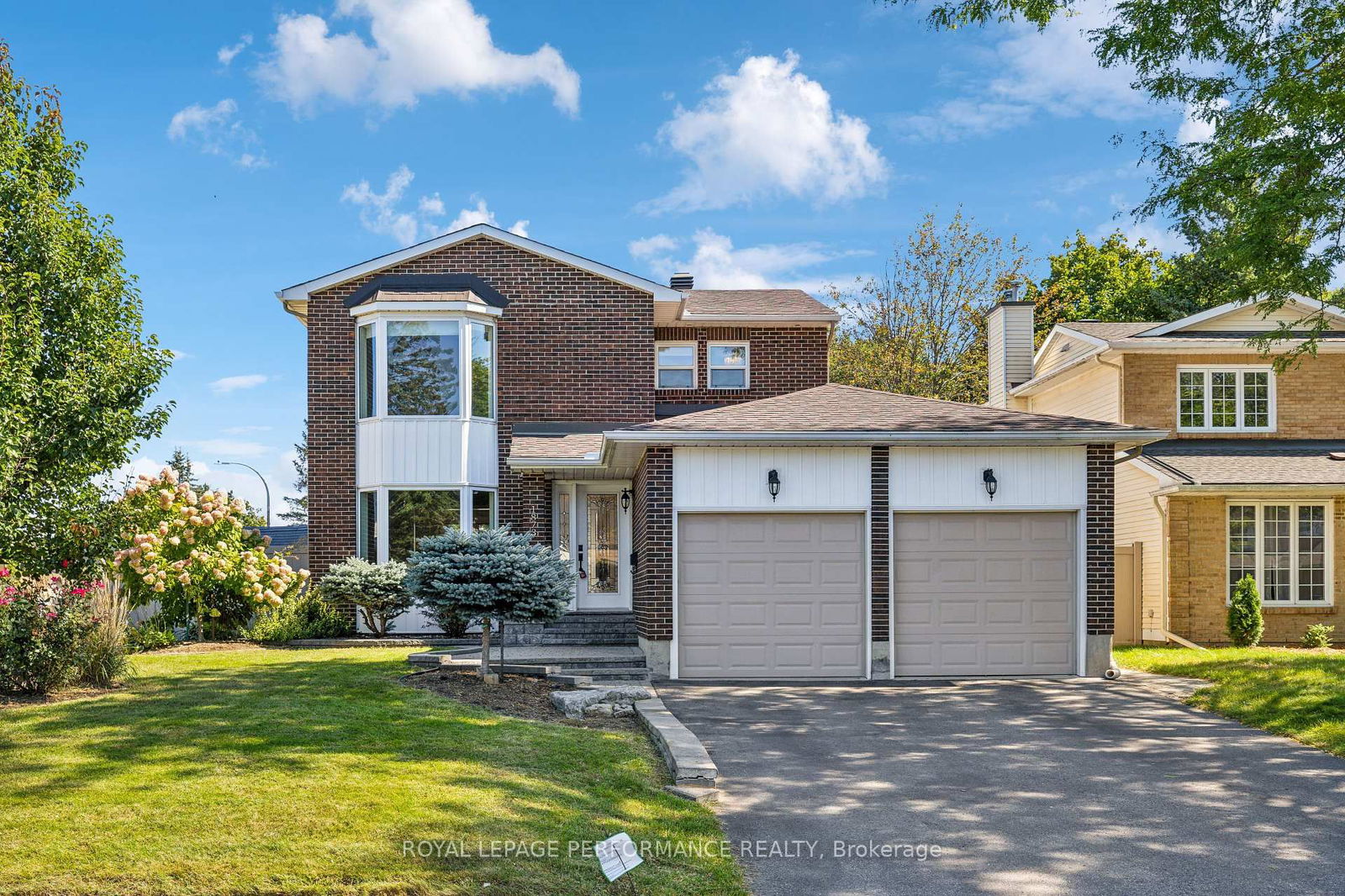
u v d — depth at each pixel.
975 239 37.75
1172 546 21.33
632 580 18.88
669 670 14.59
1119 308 40.97
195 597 17.52
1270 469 21.00
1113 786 8.79
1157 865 6.85
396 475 19.61
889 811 8.02
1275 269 14.87
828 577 14.90
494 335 20.81
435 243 20.72
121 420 16.36
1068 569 15.05
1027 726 11.27
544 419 20.77
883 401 16.30
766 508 14.77
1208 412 23.27
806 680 14.59
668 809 7.77
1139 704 12.70
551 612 12.53
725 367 23.67
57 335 16.00
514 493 20.48
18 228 15.47
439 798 7.10
